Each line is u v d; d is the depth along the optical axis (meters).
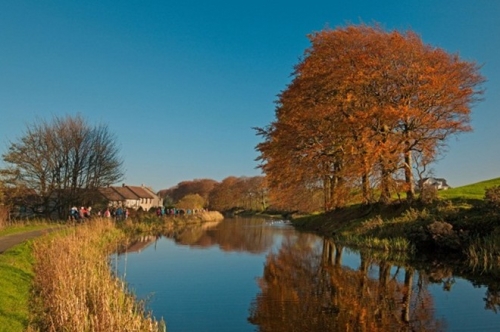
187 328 11.02
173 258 23.80
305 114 31.48
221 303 13.49
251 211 101.94
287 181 35.56
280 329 10.75
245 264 21.53
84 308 9.48
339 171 32.00
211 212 72.62
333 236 32.84
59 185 46.12
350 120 29.11
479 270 18.48
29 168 44.09
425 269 18.95
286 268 20.06
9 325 8.78
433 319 11.45
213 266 20.89
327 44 32.56
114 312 9.60
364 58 29.56
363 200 31.61
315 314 12.04
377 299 13.72
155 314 12.34
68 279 11.13
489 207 22.58
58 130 46.53
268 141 39.38
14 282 11.84
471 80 28.80
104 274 13.88
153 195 108.25
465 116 28.30
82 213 39.81
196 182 136.25
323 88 31.41
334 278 17.31
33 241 19.27
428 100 28.42
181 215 59.28
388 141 28.11
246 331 10.66
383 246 24.77
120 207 52.50
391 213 30.11
